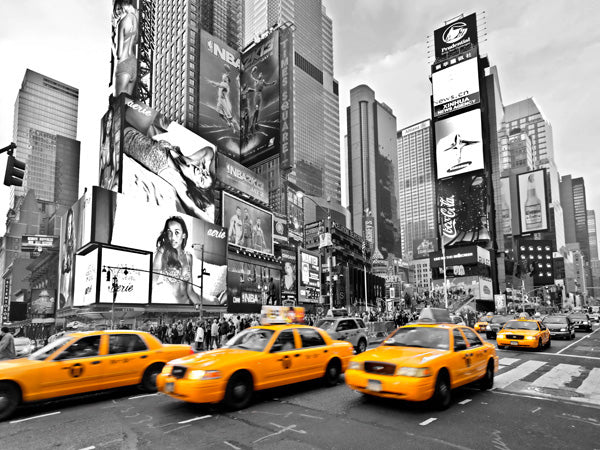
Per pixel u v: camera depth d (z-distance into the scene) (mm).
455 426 7098
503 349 19469
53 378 8570
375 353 8867
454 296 92562
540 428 7000
